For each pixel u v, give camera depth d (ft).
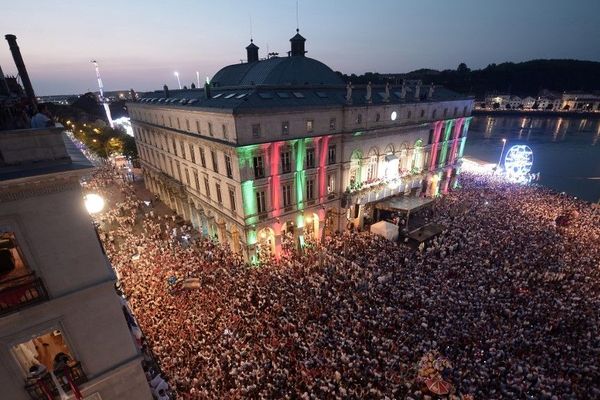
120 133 334.44
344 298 104.58
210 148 135.85
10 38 50.11
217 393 73.82
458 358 81.05
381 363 80.69
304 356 82.69
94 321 43.19
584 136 577.43
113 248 144.05
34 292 38.34
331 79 182.70
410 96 182.09
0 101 49.83
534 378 75.46
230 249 143.64
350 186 156.87
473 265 121.49
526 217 169.27
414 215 178.29
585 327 92.38
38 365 40.45
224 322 93.97
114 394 47.11
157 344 86.94
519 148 260.62
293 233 151.02
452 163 214.69
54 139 37.35
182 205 184.03
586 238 145.89
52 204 37.78
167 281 112.16
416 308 99.45
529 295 105.40
